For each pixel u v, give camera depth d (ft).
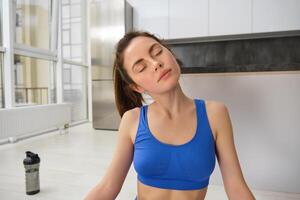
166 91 1.86
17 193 5.33
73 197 5.16
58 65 13.12
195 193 1.98
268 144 4.90
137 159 1.99
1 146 9.44
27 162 5.23
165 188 1.98
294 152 4.76
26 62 11.13
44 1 11.97
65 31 14.10
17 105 10.59
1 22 9.77
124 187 5.53
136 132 2.04
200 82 5.12
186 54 12.10
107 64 12.73
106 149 8.97
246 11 10.94
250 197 2.00
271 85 4.78
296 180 4.79
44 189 5.54
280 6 10.52
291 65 4.11
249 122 4.96
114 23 12.41
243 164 5.06
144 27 12.44
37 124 10.52
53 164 7.26
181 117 1.98
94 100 13.17
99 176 6.30
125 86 2.34
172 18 11.99
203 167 1.90
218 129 2.02
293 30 10.44
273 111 4.81
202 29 11.59
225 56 11.66
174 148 1.89
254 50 11.24
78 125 14.55
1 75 10.01
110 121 12.96
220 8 11.28
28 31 11.07
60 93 13.24
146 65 1.84
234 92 4.98
